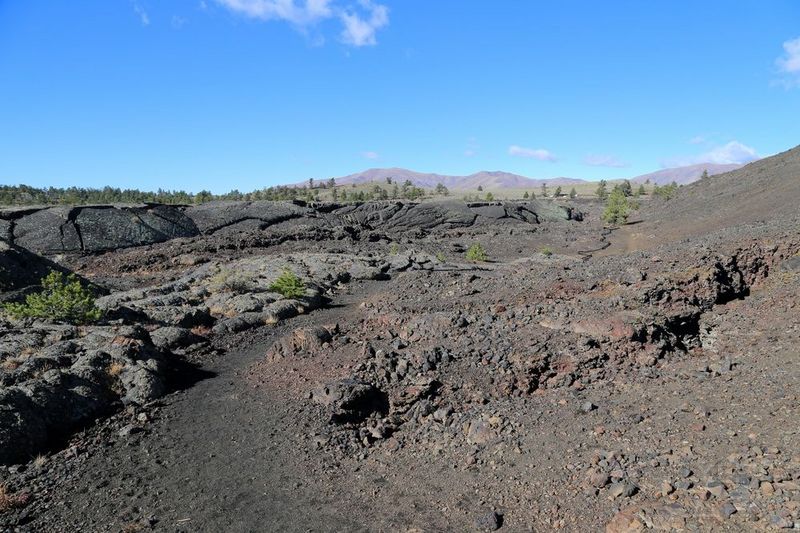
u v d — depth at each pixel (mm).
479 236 67188
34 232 51406
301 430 10031
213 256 47531
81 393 11234
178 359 15516
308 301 24953
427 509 7289
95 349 13438
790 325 11953
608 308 13523
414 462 8812
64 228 52250
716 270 15078
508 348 11781
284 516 7441
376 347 13234
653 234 52969
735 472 6480
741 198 53188
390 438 9852
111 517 7508
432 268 39000
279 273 33219
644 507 6227
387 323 15828
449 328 13680
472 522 6816
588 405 9352
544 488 7246
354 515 7359
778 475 6145
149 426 10742
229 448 9664
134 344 13836
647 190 164250
